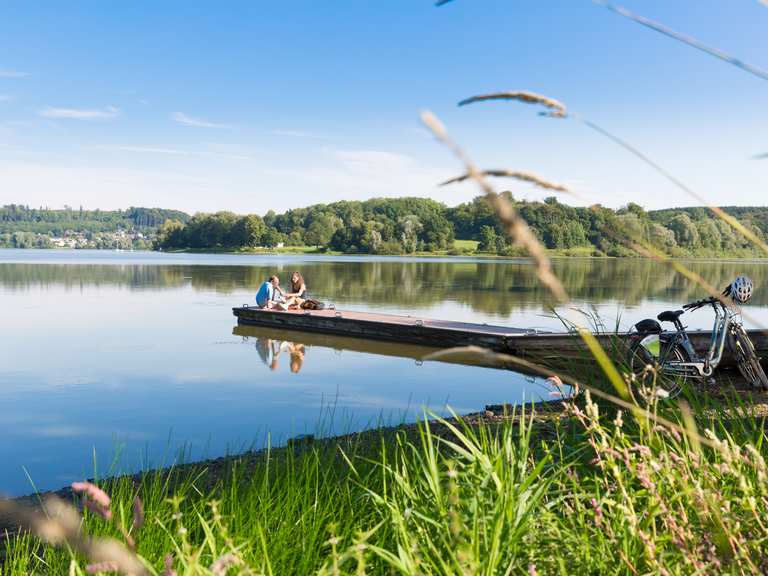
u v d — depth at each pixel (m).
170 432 6.93
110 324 17.56
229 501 2.82
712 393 5.89
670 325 16.67
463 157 0.47
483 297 26.55
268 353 12.91
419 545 1.89
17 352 12.80
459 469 2.79
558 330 13.53
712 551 1.58
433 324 14.81
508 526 1.85
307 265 68.94
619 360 4.39
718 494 1.66
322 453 4.41
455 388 9.29
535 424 4.36
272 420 7.46
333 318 15.74
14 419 7.57
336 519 2.62
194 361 11.88
